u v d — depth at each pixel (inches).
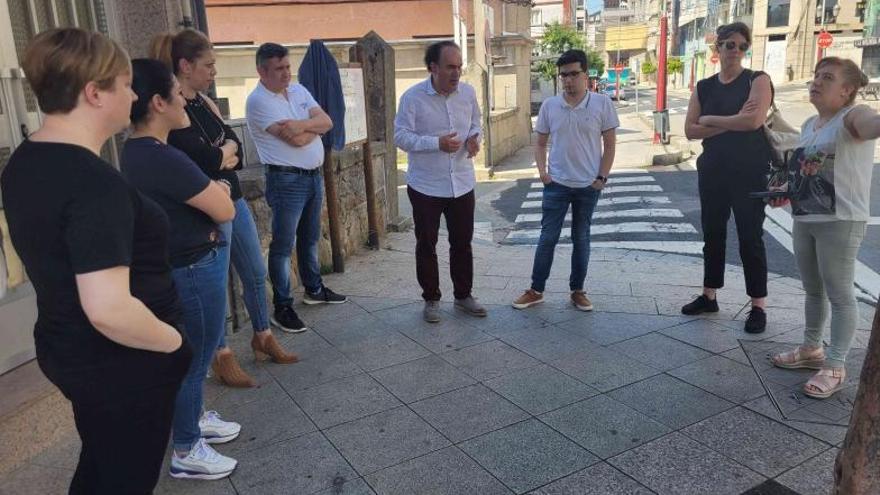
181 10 168.2
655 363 151.2
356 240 255.3
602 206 394.9
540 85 1238.9
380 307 193.2
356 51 245.0
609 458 114.4
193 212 104.1
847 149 126.3
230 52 652.7
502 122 642.8
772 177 146.1
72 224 62.8
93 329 68.2
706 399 133.9
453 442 120.6
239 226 140.5
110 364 69.7
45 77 65.1
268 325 154.3
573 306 190.9
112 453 73.7
